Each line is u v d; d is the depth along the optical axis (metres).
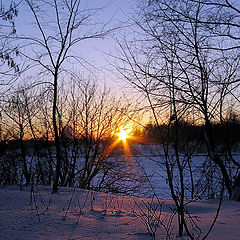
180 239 3.57
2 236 3.38
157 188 11.84
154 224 4.23
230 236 3.61
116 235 3.63
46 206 5.50
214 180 7.95
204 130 5.50
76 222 4.17
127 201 6.56
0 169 11.55
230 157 7.40
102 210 5.12
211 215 5.25
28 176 10.05
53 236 3.51
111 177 11.80
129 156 10.86
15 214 4.61
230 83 6.68
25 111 11.95
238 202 7.01
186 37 6.55
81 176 12.27
